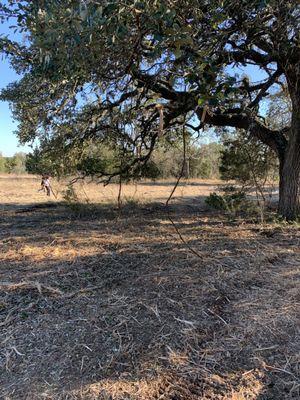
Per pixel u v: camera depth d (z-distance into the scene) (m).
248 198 12.34
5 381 2.99
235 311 4.05
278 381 3.01
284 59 7.32
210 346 3.43
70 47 3.22
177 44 2.88
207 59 3.16
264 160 11.23
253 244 6.71
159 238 7.30
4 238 7.81
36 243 7.21
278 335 3.59
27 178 39.94
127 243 6.92
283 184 9.11
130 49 4.04
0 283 4.86
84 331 3.64
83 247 6.74
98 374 3.04
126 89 6.55
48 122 8.02
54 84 5.11
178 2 3.26
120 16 2.81
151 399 2.79
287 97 10.32
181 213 10.98
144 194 18.88
